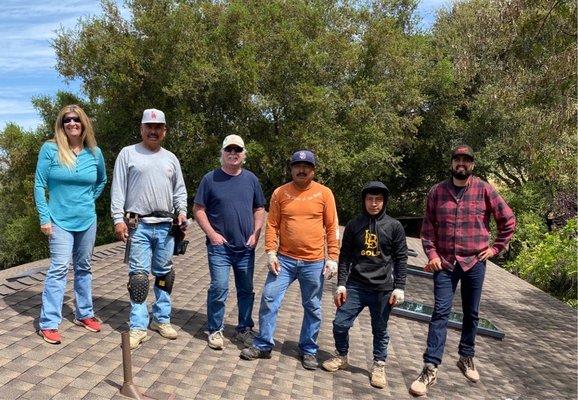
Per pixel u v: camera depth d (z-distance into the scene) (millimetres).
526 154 8938
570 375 5738
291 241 4449
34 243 27047
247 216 4570
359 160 23828
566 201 19688
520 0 7562
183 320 5340
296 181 4387
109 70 23625
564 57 7453
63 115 4176
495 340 6695
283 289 4516
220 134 24828
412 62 26109
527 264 15617
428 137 28312
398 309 7078
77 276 4551
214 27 24328
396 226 4410
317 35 24266
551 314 8656
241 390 3926
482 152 24141
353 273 4512
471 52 9242
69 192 4227
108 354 4137
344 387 4352
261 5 24234
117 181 4348
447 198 4645
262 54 23359
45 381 3502
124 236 4375
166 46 22625
